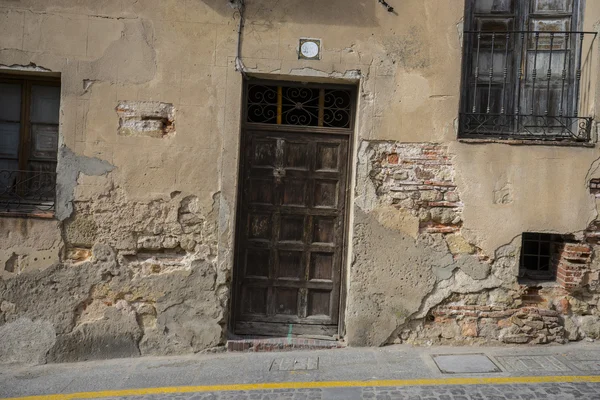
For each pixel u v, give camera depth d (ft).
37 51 17.19
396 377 15.48
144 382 15.66
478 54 18.66
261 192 18.60
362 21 17.71
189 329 17.78
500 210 17.69
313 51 17.69
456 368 15.99
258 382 15.42
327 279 18.71
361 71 17.69
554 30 18.74
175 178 17.62
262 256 18.70
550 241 18.99
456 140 17.74
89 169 17.42
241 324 18.65
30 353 17.30
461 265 17.83
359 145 17.74
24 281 17.33
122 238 17.60
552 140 18.21
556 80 18.72
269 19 17.63
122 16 17.37
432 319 17.99
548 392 14.17
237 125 17.66
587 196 17.60
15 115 18.26
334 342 18.15
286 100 18.79
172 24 17.48
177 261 17.84
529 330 17.78
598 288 17.88
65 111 17.29
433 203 17.83
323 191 18.65
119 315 17.61
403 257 17.84
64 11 17.24
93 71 17.34
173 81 17.52
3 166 18.25
